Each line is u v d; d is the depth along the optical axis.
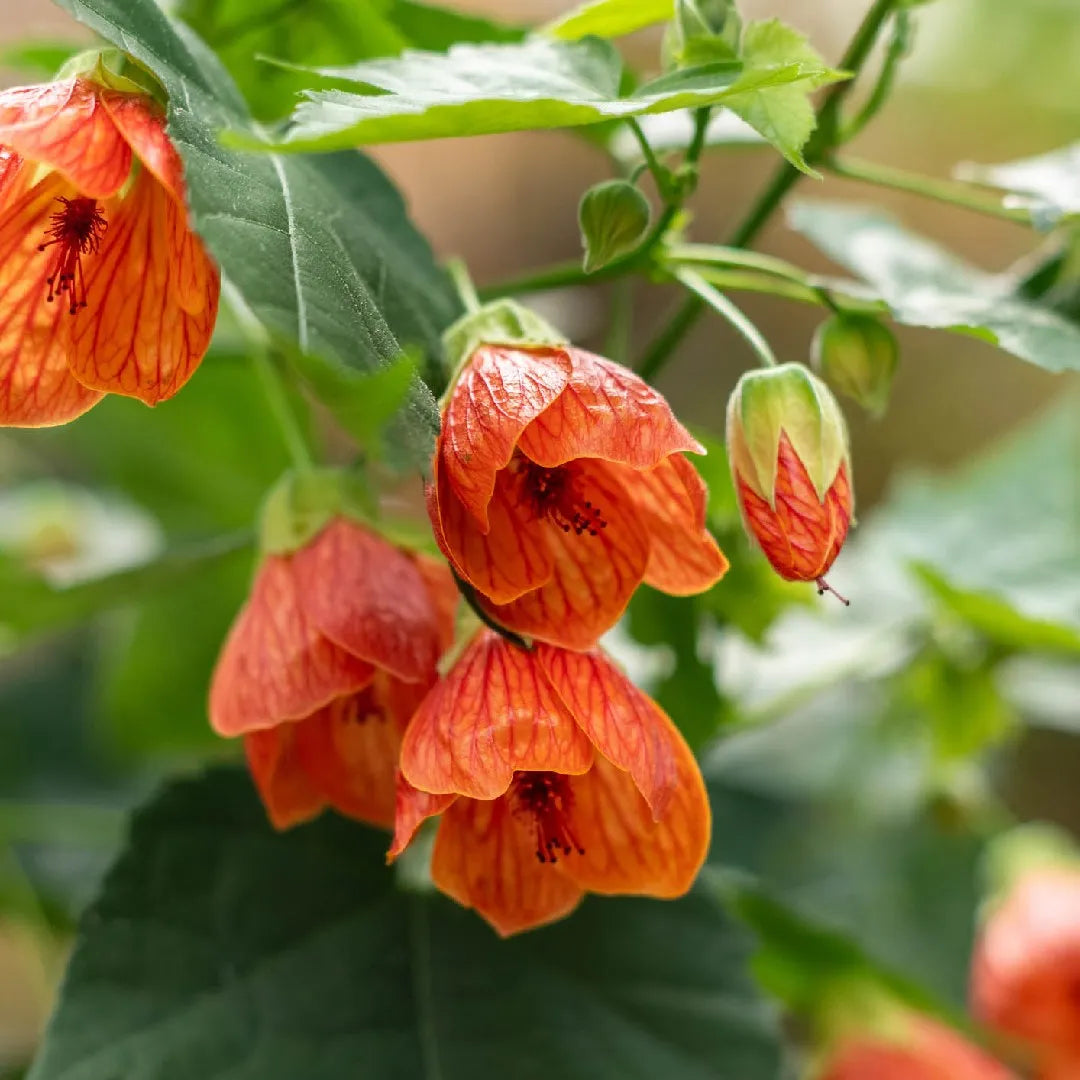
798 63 0.50
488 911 0.53
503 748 0.51
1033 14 1.01
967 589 0.61
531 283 0.57
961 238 1.13
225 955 0.55
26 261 0.52
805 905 0.70
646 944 0.57
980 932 0.69
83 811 0.68
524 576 0.51
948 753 0.66
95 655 0.81
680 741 0.52
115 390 0.51
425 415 0.49
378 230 0.53
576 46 0.52
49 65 0.60
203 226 0.48
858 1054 0.62
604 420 0.51
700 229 1.09
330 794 0.54
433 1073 0.55
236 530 0.71
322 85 0.54
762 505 0.52
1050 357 0.54
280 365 0.59
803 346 1.05
